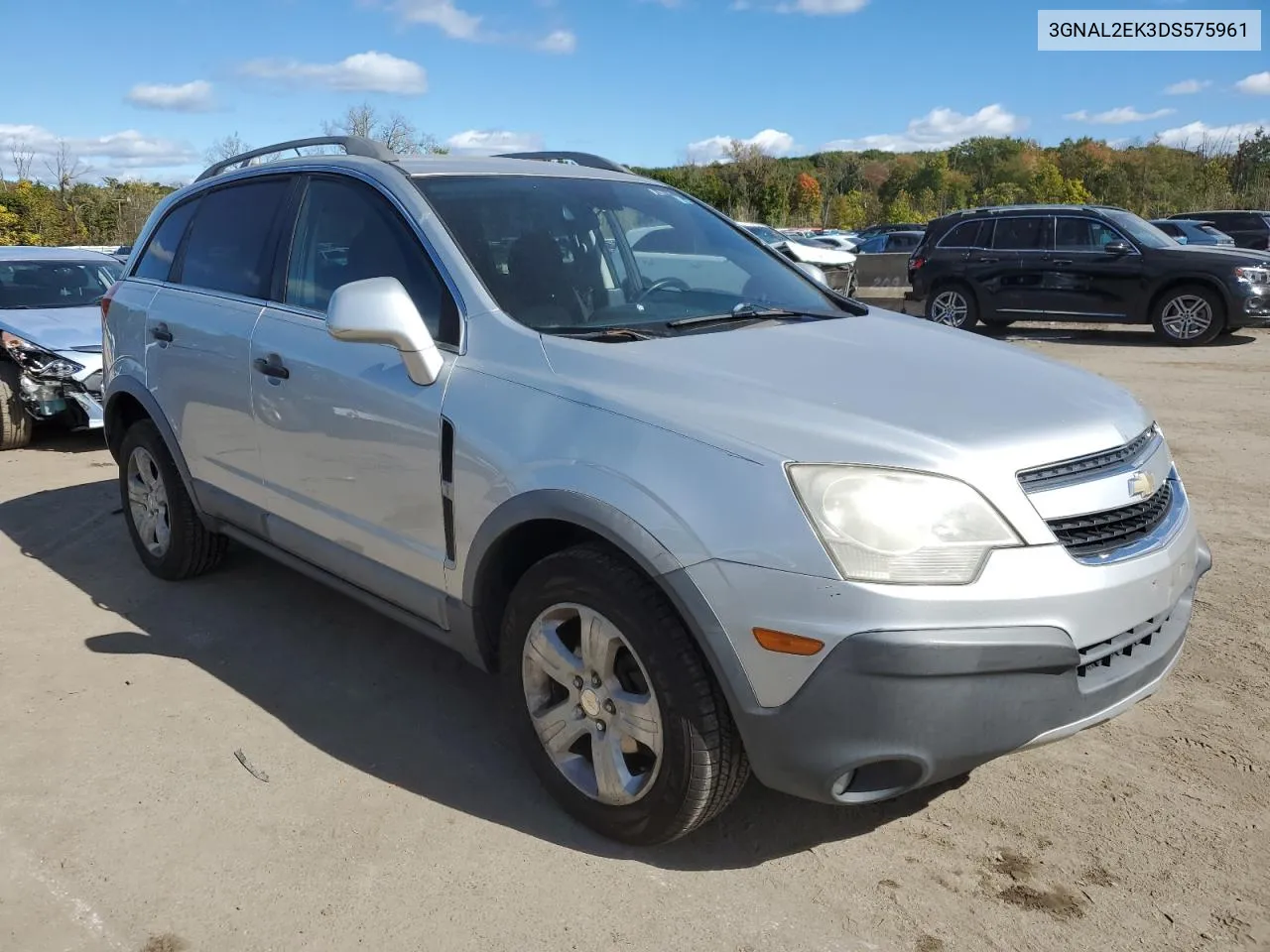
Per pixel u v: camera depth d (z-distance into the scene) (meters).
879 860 2.70
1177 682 3.67
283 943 2.40
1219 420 8.19
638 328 3.09
